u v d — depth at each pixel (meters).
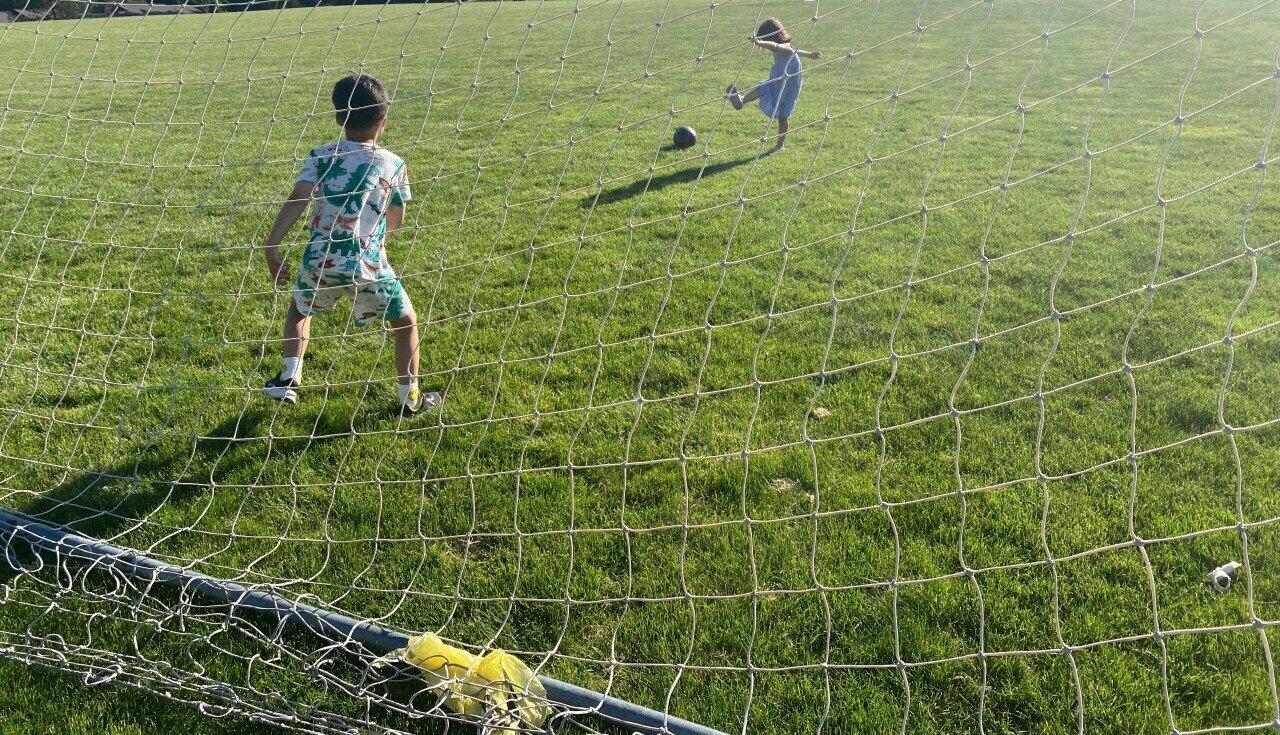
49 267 5.54
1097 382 3.66
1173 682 2.21
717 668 2.26
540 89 11.01
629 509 3.00
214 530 2.99
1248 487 2.93
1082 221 5.66
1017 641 2.37
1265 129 7.88
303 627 2.54
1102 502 2.90
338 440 3.48
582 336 4.28
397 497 3.11
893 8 14.94
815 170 7.01
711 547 2.79
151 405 3.79
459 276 5.12
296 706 2.23
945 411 3.49
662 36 14.48
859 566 2.67
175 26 18.73
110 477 3.28
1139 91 9.63
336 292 3.52
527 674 2.29
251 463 3.35
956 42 12.63
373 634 2.45
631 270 5.10
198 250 5.76
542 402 3.71
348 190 3.41
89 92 12.04
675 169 7.24
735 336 4.21
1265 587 2.49
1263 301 4.32
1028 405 3.51
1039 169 6.88
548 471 3.23
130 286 5.17
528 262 5.29
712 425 3.48
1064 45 12.23
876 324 4.29
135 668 2.33
